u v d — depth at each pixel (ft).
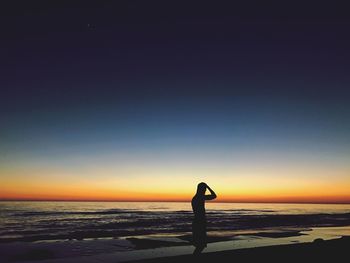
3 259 44.29
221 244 45.19
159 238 66.85
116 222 135.64
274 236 67.97
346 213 242.78
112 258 33.19
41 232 92.17
